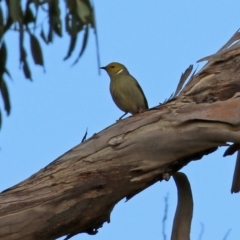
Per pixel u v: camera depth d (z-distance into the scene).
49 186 7.60
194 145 7.88
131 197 8.12
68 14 7.92
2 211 7.39
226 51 8.59
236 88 8.21
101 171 7.76
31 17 8.31
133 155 7.85
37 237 7.52
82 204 7.64
